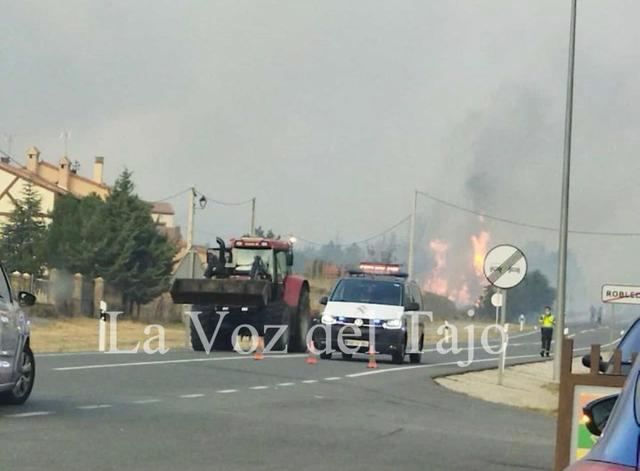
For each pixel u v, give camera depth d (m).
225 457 11.07
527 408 20.00
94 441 11.74
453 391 21.86
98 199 63.41
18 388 14.48
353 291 29.94
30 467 9.99
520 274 24.23
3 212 74.94
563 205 28.80
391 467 11.02
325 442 12.59
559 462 9.57
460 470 11.16
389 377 23.72
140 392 17.27
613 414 4.94
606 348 29.36
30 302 14.82
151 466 10.35
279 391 18.80
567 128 29.05
